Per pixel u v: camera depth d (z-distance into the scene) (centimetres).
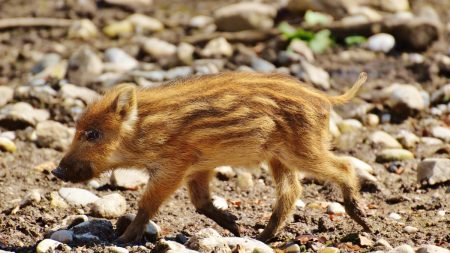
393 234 1198
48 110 1756
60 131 1619
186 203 1379
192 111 1182
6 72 2002
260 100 1196
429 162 1447
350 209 1220
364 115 1770
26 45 2148
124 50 2092
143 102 1198
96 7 2378
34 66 2016
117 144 1196
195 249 1084
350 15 2216
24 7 2353
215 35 2141
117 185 1423
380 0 2312
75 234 1166
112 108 1196
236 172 1512
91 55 1983
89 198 1351
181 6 2394
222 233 1238
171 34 2200
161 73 1938
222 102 1188
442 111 1812
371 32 2128
